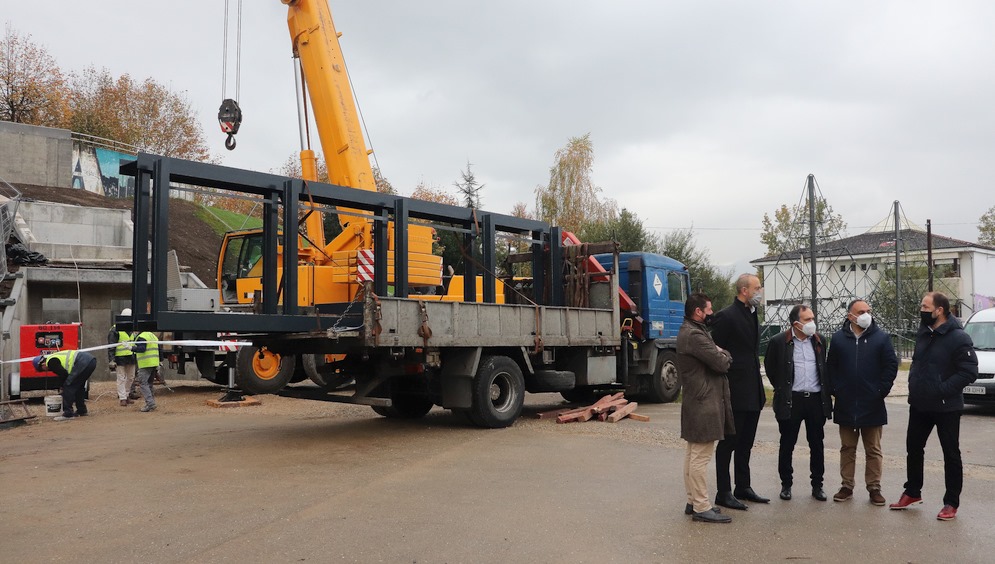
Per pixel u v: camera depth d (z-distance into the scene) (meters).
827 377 6.56
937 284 51.12
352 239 13.61
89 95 48.66
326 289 13.22
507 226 12.52
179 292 10.95
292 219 9.31
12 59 40.97
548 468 7.84
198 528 5.53
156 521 5.73
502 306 11.31
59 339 15.07
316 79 13.69
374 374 10.77
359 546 5.07
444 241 23.52
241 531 5.45
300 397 11.02
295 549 5.02
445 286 14.02
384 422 11.88
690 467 5.80
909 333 39.78
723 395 5.89
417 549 5.01
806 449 9.44
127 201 31.77
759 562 4.80
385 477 7.37
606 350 13.73
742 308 6.33
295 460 8.33
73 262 20.17
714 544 5.16
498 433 10.51
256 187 9.06
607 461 8.26
